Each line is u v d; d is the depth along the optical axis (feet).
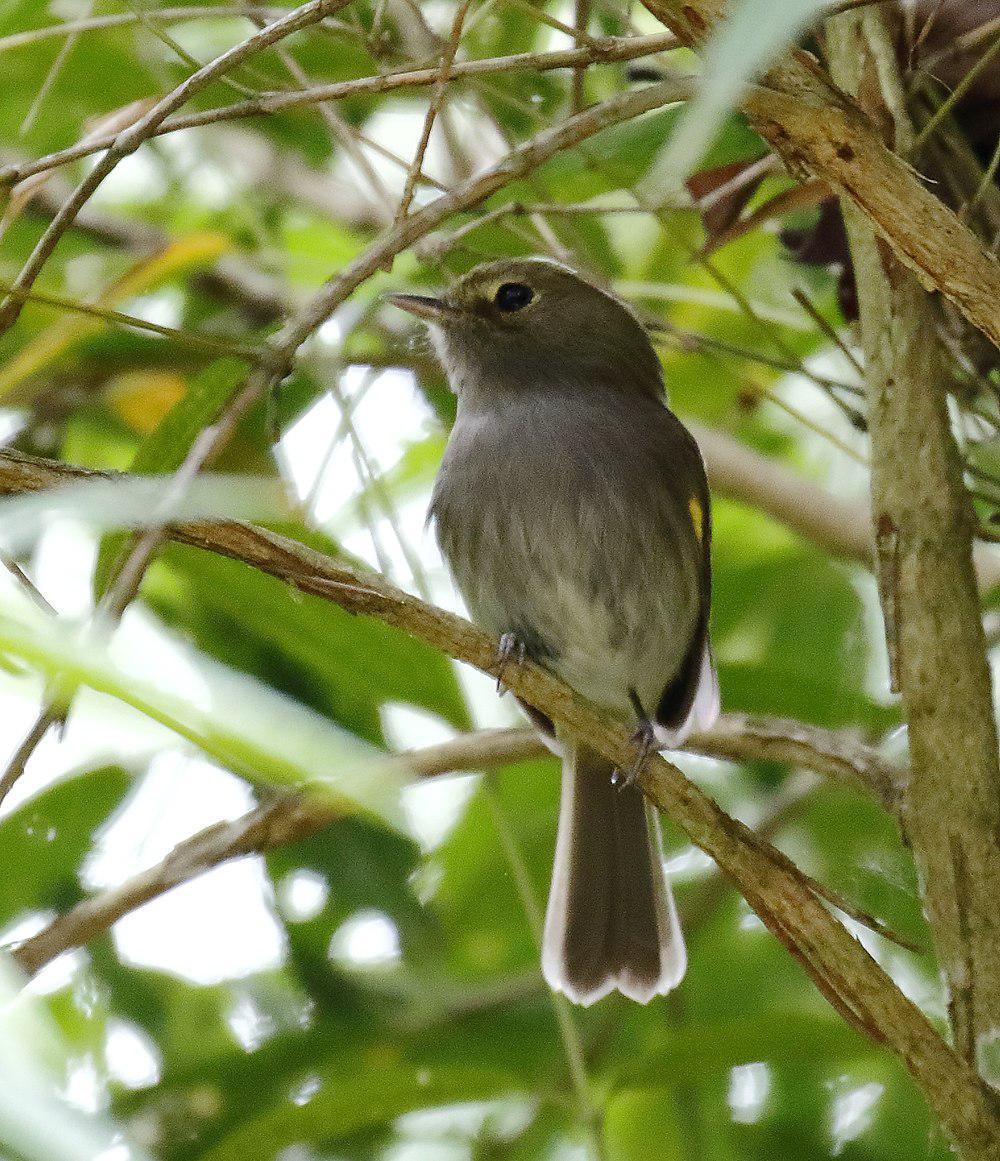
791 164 20.80
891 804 24.95
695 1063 25.91
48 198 36.94
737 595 37.27
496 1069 29.19
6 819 30.01
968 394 29.68
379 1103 25.91
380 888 32.37
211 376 23.29
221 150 36.60
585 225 36.63
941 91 27.14
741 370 38.19
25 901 30.89
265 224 37.55
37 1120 10.48
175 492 13.93
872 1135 32.89
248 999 33.32
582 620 32.86
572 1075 29.48
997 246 25.63
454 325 34.35
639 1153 32.04
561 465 32.55
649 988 31.53
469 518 32.91
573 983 31.65
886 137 24.20
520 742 27.20
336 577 20.49
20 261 36.37
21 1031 11.37
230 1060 30.71
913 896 34.01
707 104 10.48
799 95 18.99
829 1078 33.63
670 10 18.43
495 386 33.91
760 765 36.14
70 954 32.73
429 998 32.07
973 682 23.00
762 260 38.01
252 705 13.02
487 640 21.35
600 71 33.71
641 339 34.53
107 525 13.91
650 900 32.14
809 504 35.81
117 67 33.09
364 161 28.76
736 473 35.86
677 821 21.95
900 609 23.34
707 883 34.32
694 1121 31.01
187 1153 29.89
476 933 35.09
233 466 31.24
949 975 22.52
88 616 17.33
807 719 32.09
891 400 23.89
